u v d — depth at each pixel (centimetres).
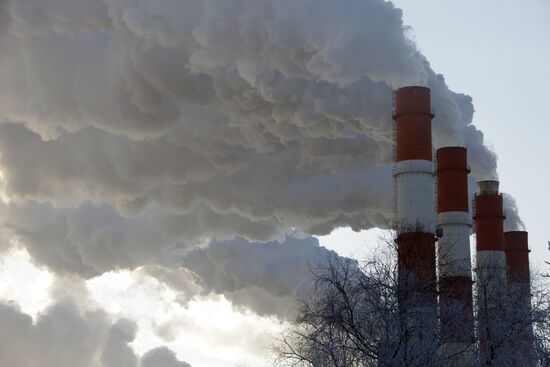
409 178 8419
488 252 10081
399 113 8625
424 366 5322
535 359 5762
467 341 5747
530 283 6400
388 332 5391
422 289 6000
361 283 5694
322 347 5509
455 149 9156
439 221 9062
